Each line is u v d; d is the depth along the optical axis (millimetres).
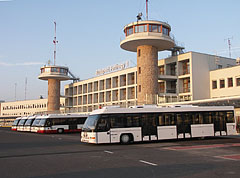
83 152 15664
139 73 42688
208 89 44344
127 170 10008
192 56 43594
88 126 20531
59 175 9242
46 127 37875
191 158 12883
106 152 15539
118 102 58281
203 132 23281
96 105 66312
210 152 15133
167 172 9594
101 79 64875
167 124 22094
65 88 80625
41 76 68750
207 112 23766
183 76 44594
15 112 99312
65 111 64688
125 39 41375
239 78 39500
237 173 9391
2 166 11102
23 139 27016
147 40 40281
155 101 40469
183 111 22891
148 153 14891
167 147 18016
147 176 8969
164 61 48688
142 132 21141
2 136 32406
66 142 22984
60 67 70312
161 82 50906
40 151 16344
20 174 9477
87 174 9359
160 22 41219
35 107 91500
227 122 24422
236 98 26141
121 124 20656
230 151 15555
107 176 9016
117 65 59688
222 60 47688
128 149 17031
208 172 9570
